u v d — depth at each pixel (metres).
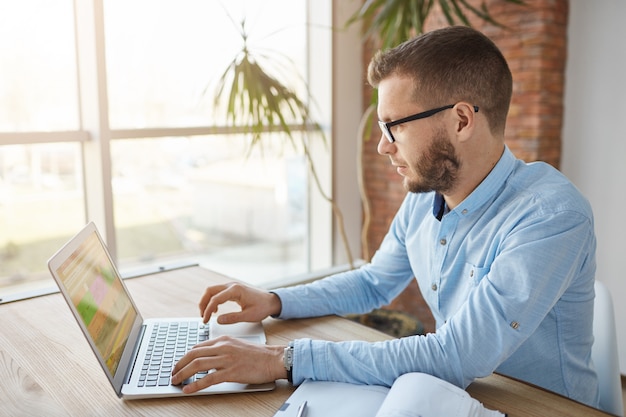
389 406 0.92
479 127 1.17
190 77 3.10
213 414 0.98
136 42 2.88
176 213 3.19
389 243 1.58
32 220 2.69
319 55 3.63
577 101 3.00
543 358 1.25
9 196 2.60
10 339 1.29
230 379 1.05
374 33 3.29
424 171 1.18
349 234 3.83
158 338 1.27
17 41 2.54
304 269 3.88
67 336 1.31
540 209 1.14
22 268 2.69
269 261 3.70
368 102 3.75
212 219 3.37
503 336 1.04
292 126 3.56
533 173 1.25
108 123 2.70
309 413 0.96
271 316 1.38
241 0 3.24
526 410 0.99
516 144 3.01
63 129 2.71
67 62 2.69
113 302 1.22
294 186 3.75
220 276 1.74
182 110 3.09
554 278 1.09
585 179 3.02
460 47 1.14
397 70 1.16
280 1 3.44
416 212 1.47
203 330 1.32
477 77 1.13
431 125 1.15
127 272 1.77
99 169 2.71
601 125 2.93
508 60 2.98
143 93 2.94
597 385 1.32
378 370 1.05
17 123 2.58
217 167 3.33
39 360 1.18
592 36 2.91
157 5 2.94
